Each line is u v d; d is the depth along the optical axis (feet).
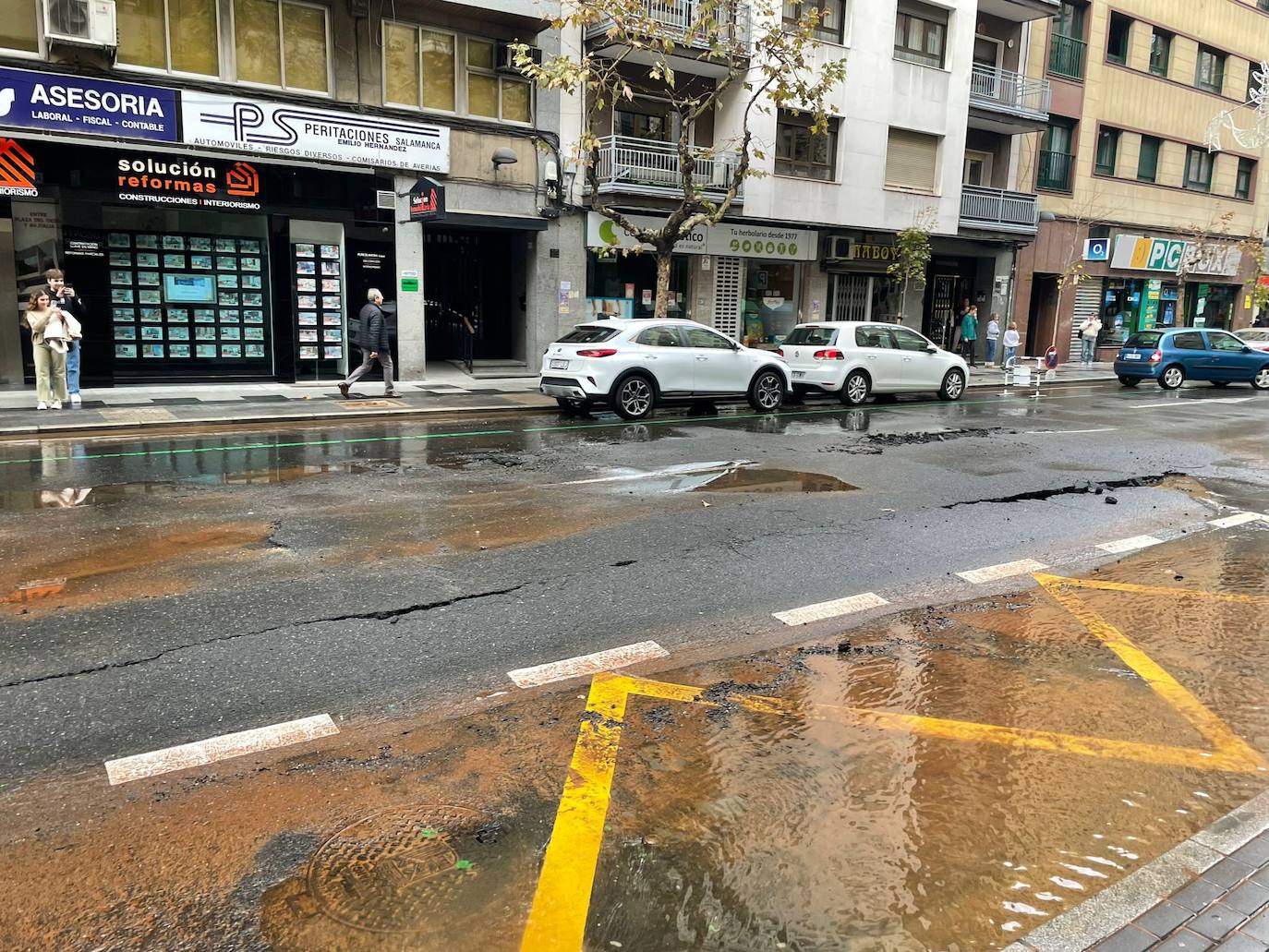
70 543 21.86
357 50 55.36
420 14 57.00
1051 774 12.10
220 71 51.47
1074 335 100.99
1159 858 10.09
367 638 16.39
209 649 15.71
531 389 57.11
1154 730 13.46
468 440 38.96
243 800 11.17
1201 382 84.53
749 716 13.71
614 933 8.86
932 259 90.63
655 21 50.49
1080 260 94.32
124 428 39.42
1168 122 104.06
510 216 61.82
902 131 80.18
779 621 17.88
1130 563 22.72
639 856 10.13
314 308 57.00
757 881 9.71
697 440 39.70
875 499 29.01
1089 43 94.32
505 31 60.23
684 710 13.85
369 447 36.58
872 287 84.79
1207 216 111.45
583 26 55.36
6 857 9.94
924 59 80.79
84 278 49.83
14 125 45.62
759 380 50.14
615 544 22.88
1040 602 19.49
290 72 53.72
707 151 53.21
